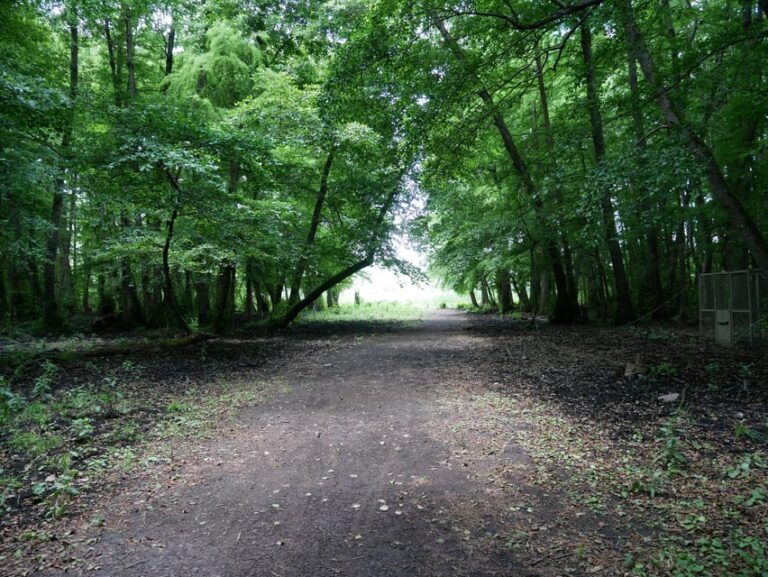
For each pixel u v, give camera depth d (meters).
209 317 21.56
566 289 18.45
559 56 9.58
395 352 13.00
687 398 6.57
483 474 4.46
